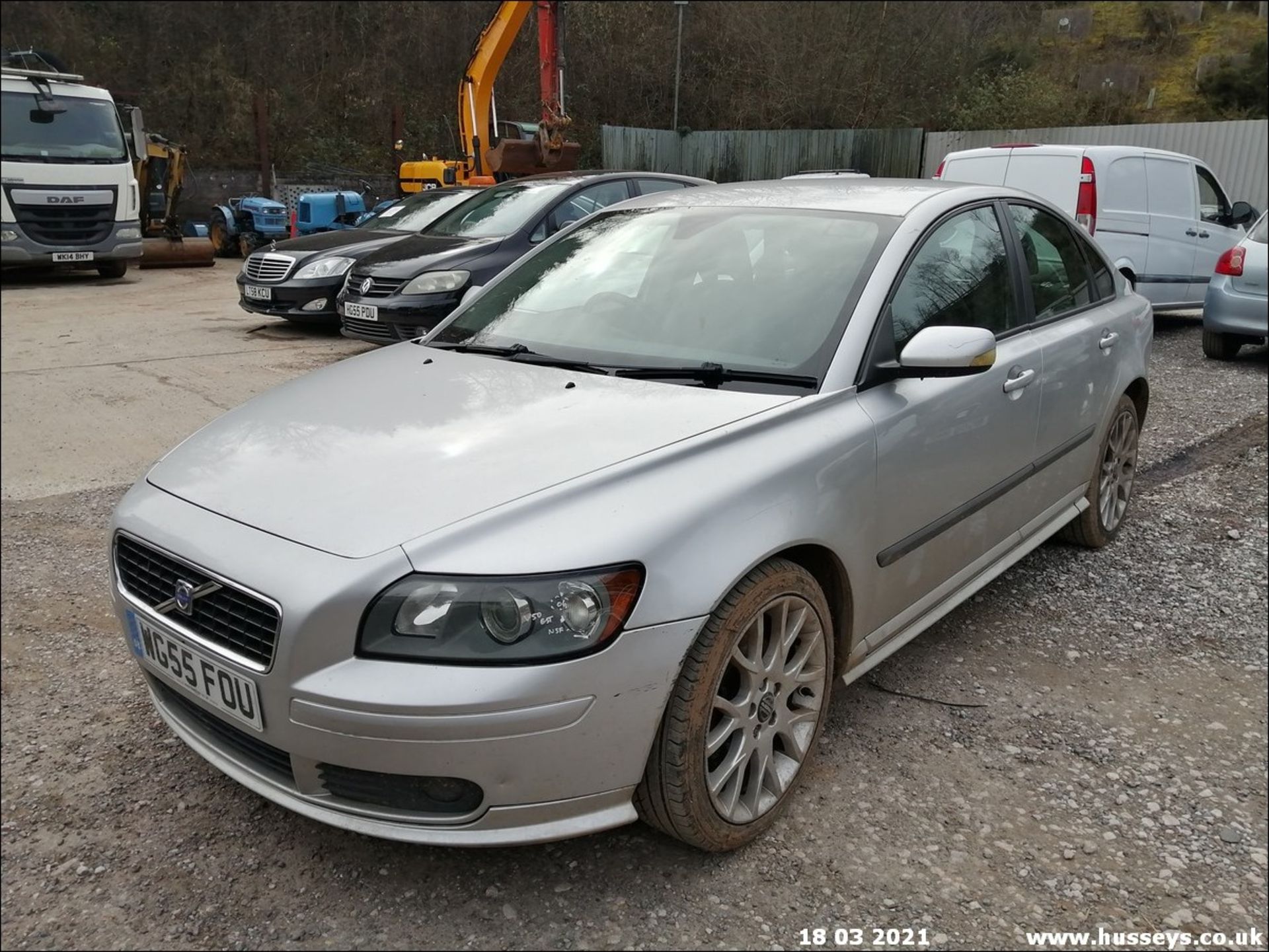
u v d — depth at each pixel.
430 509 2.15
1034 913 2.29
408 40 31.03
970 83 27.36
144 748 2.88
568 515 2.13
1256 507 5.07
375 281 7.85
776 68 28.97
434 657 1.99
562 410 2.59
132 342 9.39
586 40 30.84
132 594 2.42
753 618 2.32
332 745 2.03
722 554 2.22
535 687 2.00
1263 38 28.17
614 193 9.15
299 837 2.50
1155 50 33.09
